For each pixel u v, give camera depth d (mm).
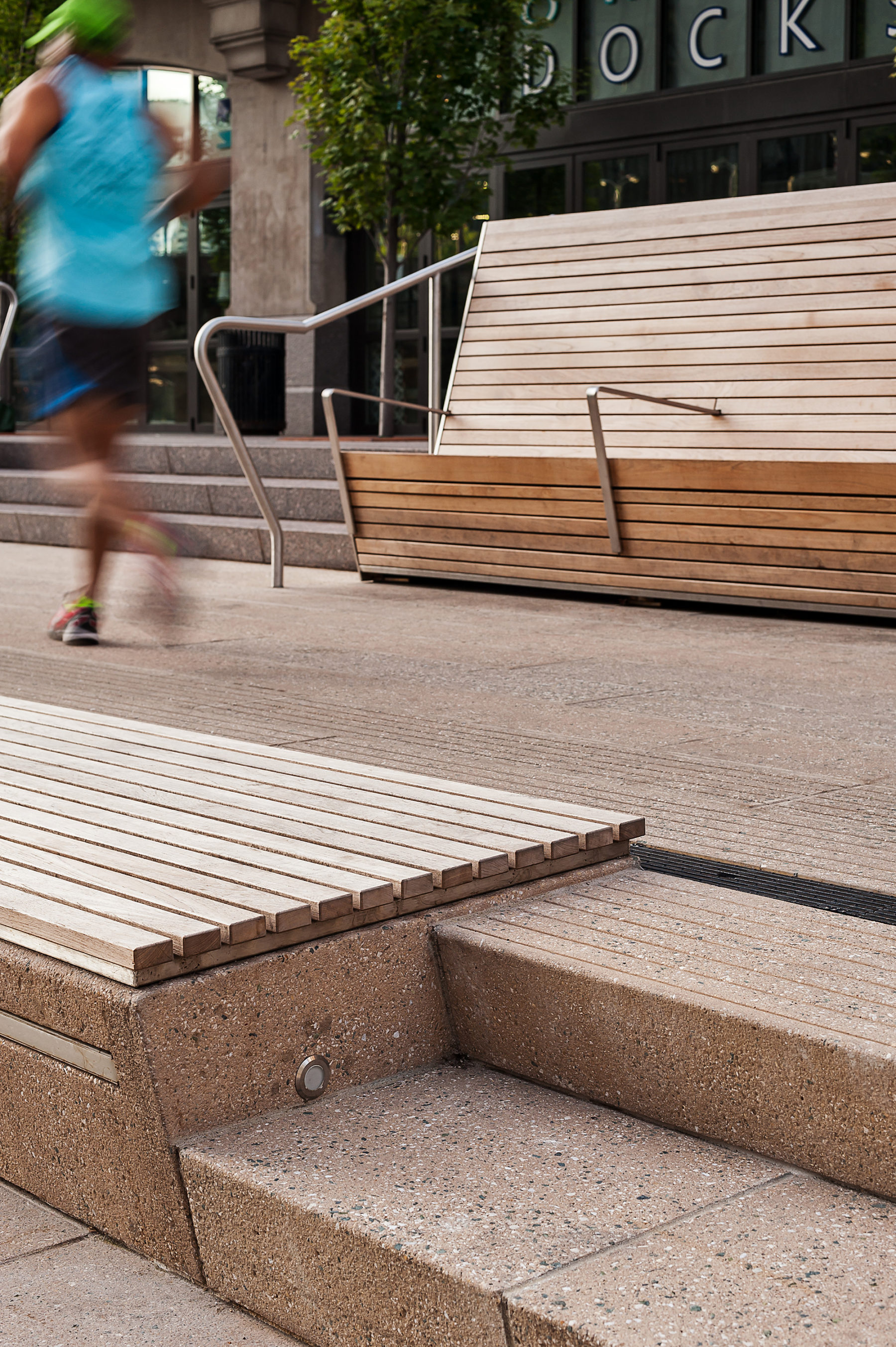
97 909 1615
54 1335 1385
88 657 4355
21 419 15742
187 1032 1505
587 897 1879
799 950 1649
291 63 13172
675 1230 1307
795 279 5582
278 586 6227
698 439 5656
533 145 10914
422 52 10125
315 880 1711
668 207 6016
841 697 3635
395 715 3400
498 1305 1205
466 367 6367
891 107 10734
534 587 5941
